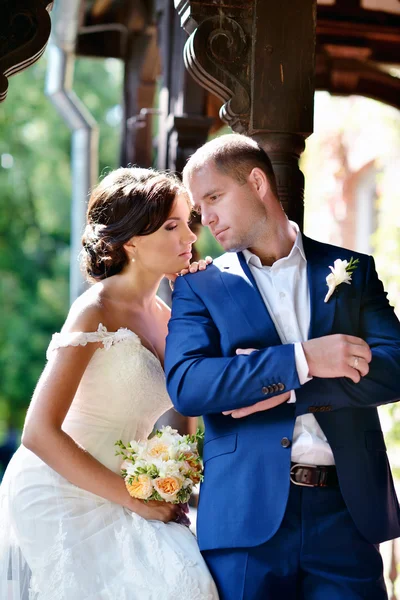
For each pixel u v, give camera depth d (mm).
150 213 3434
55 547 3203
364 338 3162
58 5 7504
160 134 6672
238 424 3035
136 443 3248
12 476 3426
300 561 2924
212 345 3076
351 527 2975
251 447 2982
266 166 3195
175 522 3320
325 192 11461
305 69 3758
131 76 8531
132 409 3420
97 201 3559
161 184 3473
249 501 2934
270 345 3045
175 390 3004
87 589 3109
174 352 3070
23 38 3527
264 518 2908
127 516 3260
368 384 2957
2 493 3482
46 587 3160
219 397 2920
